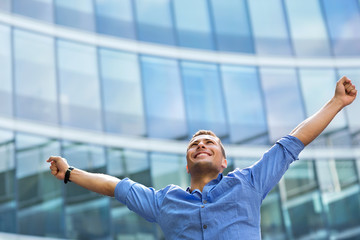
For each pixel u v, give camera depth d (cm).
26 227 1407
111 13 1745
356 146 1795
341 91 343
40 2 1641
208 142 351
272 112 1803
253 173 325
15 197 1423
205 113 1742
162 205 323
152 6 1811
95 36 1692
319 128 337
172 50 1784
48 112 1545
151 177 1614
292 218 1684
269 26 1902
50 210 1447
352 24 1941
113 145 1600
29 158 1475
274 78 1847
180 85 1750
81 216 1473
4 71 1517
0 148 1448
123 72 1691
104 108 1628
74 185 1493
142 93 1694
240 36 1869
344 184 1750
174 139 1681
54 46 1616
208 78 1789
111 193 345
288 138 336
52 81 1577
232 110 1772
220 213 307
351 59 1903
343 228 1697
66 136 1545
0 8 1572
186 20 1836
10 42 1550
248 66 1841
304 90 1850
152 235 1530
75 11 1689
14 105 1503
